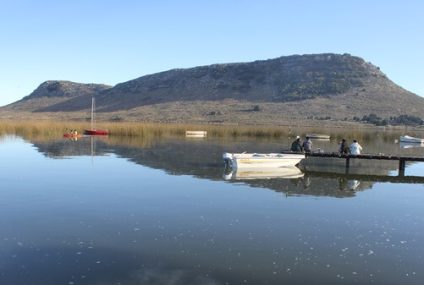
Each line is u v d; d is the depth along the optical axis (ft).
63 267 36.52
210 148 139.23
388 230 48.70
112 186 70.64
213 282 34.12
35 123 207.92
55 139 162.09
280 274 35.86
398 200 64.90
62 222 49.49
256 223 50.11
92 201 59.77
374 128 397.39
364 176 88.58
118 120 460.14
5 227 47.37
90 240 43.34
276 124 412.16
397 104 568.00
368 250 41.98
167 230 46.93
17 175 79.97
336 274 36.14
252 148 142.31
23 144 139.64
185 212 54.44
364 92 608.19
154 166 93.97
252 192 67.82
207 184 73.87
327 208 58.34
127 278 34.53
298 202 61.46
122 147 136.05
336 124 434.71
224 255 39.78
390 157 95.86
